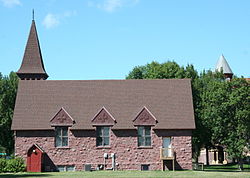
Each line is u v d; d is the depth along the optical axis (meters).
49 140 55.81
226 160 91.69
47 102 58.72
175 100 58.62
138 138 55.97
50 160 55.41
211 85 70.50
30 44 69.31
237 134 59.28
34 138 55.88
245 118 58.72
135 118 55.94
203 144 72.44
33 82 60.97
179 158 55.47
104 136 56.00
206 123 65.06
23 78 67.81
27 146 55.69
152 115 56.06
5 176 45.94
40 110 57.75
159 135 55.81
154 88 60.12
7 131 77.38
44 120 56.66
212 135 62.94
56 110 57.84
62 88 60.41
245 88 59.19
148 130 56.12
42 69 68.38
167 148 54.94
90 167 55.22
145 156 55.41
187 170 54.62
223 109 60.03
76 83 61.06
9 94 77.56
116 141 55.75
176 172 50.56
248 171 56.06
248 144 61.19
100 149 55.59
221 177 43.50
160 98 58.94
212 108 60.84
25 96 59.22
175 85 60.38
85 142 55.75
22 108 57.84
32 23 70.44
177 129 55.75
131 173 48.97
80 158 55.50
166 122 56.16
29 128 55.72
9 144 78.25
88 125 56.06
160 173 48.84
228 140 59.59
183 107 57.84
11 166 53.47
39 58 68.94
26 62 68.38
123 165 55.28
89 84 60.91
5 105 76.81
